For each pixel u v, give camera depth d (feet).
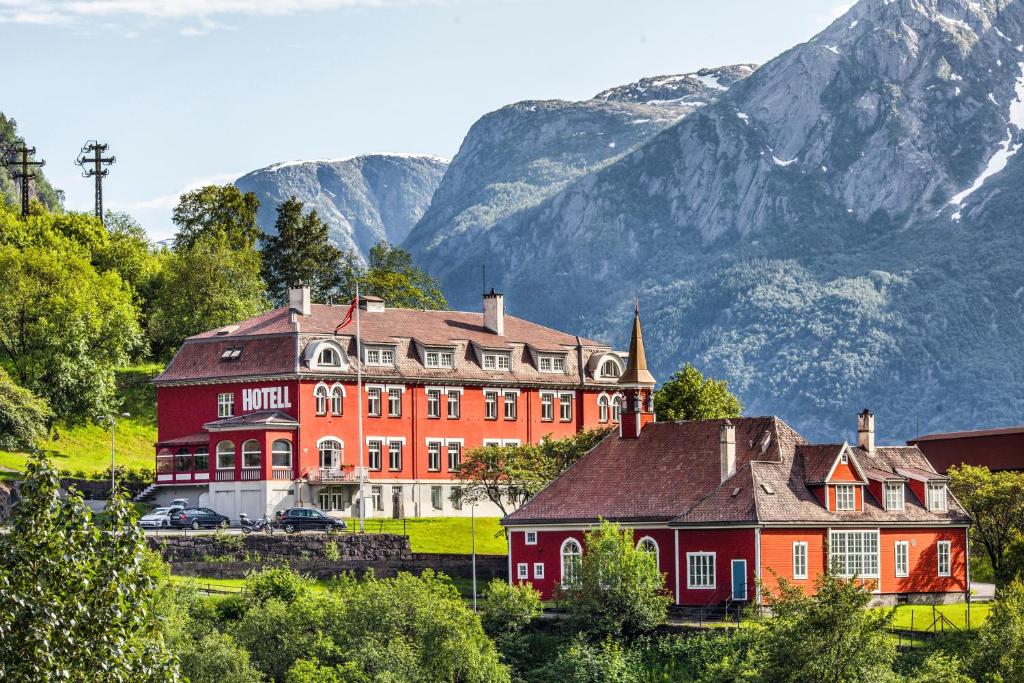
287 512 520.01
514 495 551.18
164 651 198.29
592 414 641.40
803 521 416.26
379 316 612.29
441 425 604.08
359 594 392.88
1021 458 594.65
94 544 196.03
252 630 376.89
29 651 184.85
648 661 379.96
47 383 625.82
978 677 351.87
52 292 637.71
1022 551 476.13
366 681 356.79
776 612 347.36
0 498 469.16
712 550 416.26
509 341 631.97
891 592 434.30
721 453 433.07
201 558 464.24
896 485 441.68
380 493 587.68
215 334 597.11
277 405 572.10
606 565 396.98
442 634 376.48
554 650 391.45
